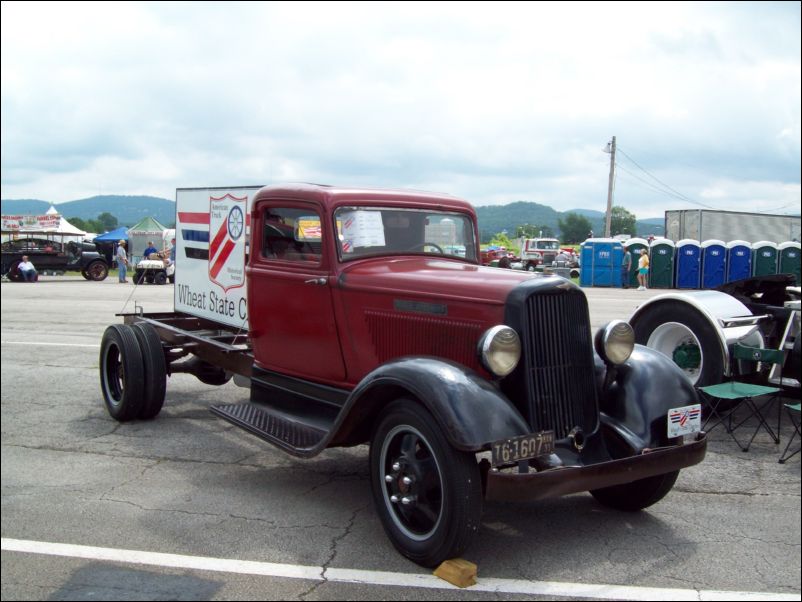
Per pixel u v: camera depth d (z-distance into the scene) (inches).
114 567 134.6
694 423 152.2
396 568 134.3
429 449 131.4
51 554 140.2
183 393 285.4
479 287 146.3
